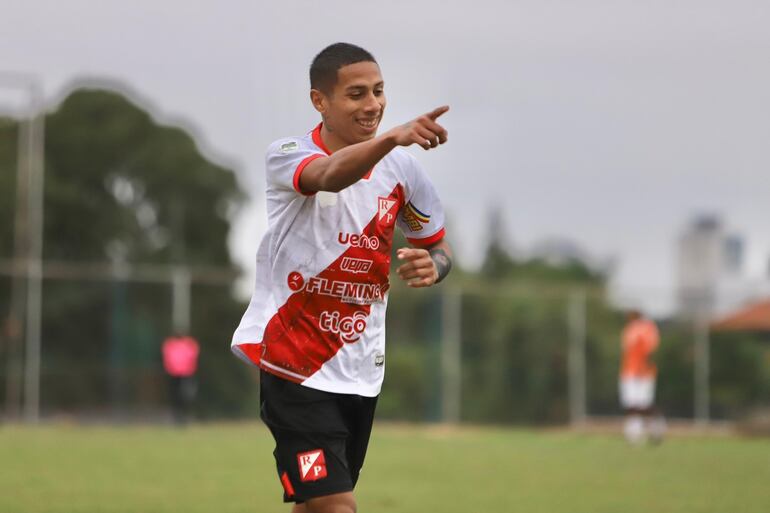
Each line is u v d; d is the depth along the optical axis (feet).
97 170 377.71
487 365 259.39
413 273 47.26
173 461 142.31
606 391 255.50
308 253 49.29
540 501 103.71
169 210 382.42
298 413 50.06
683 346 252.01
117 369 246.47
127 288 248.73
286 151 48.73
